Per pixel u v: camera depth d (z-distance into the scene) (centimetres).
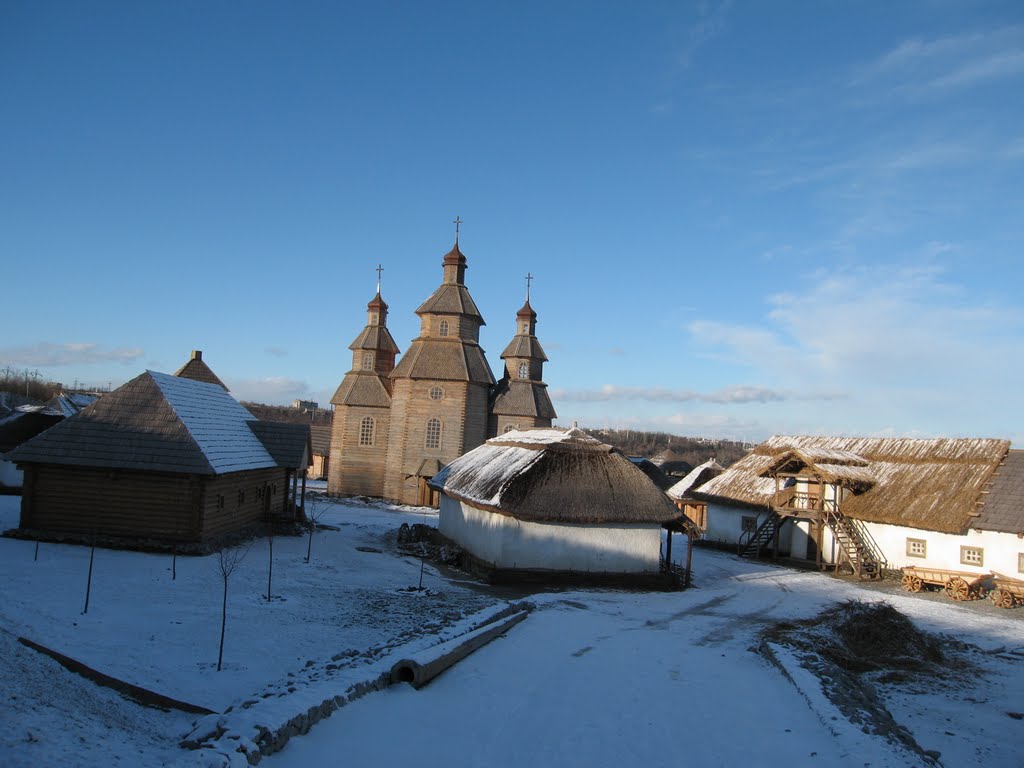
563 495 2783
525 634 1762
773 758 1018
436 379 5566
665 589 2784
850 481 3644
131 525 2670
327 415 16988
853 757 1002
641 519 2797
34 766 754
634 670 1491
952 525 3198
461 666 1409
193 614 1817
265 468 3256
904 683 1712
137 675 1303
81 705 1043
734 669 1569
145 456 2669
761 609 2445
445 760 933
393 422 5675
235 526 3045
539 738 1048
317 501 5294
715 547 4297
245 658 1496
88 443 2689
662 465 9181
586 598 2406
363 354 6038
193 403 3148
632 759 994
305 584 2338
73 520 2677
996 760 1268
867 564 3450
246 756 807
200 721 967
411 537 3538
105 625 1627
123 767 801
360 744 945
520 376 6088
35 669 1142
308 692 1050
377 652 1401
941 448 3738
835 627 2048
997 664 1958
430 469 5441
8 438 4472
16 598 1744
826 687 1347
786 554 3959
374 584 2461
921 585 3117
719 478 4512
